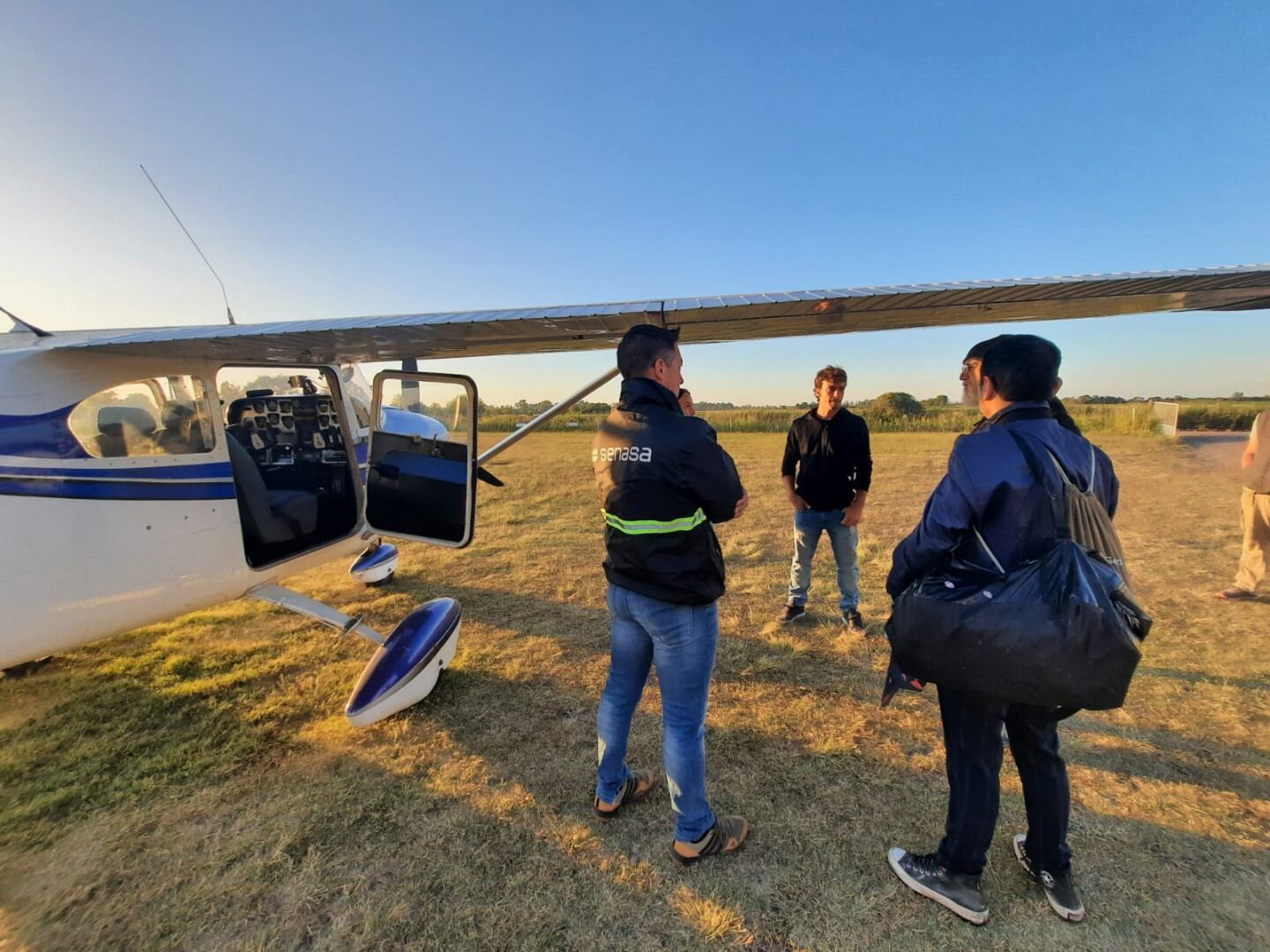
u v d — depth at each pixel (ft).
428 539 9.10
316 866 6.19
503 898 5.73
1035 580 4.23
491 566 17.17
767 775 7.45
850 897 5.60
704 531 5.31
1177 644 10.79
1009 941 5.10
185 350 7.94
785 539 19.48
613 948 5.17
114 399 7.50
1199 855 6.02
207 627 12.76
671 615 5.35
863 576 15.40
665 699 5.69
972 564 4.59
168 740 8.58
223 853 6.41
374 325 6.63
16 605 6.82
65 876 6.15
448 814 6.93
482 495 29.45
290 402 12.15
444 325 6.59
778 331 9.03
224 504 8.57
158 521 7.86
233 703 9.59
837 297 6.19
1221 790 7.00
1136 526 19.19
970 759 5.09
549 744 8.30
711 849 6.01
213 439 8.46
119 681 10.39
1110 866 5.89
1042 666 4.10
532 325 7.18
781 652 10.89
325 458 12.35
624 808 6.92
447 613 9.73
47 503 6.95
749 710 8.96
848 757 7.77
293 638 12.21
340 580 15.96
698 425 5.17
